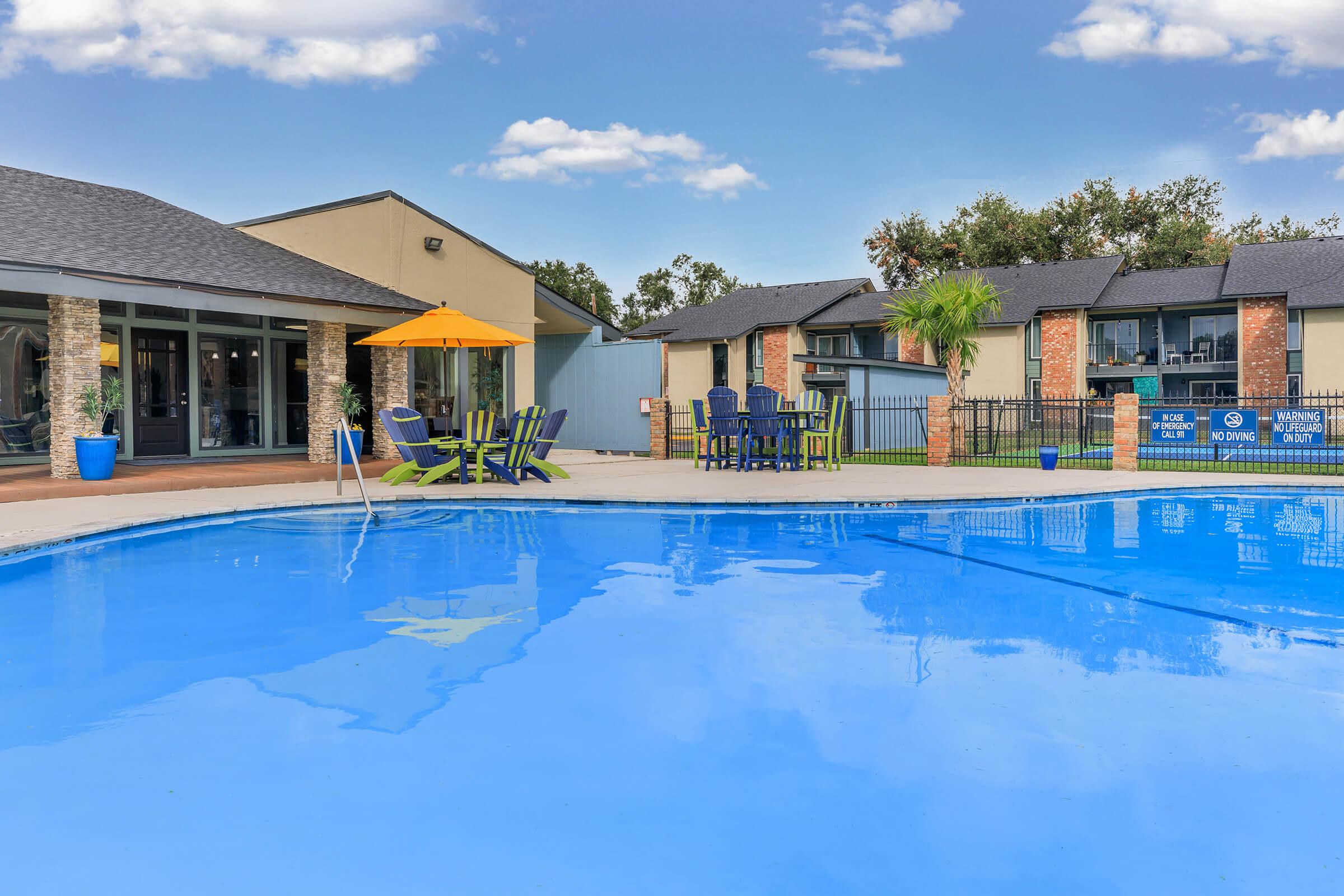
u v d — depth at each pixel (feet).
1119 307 105.81
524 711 12.06
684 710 12.05
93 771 10.07
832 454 48.96
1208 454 62.95
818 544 26.04
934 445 51.52
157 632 16.15
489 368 58.29
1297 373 95.61
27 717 11.78
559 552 24.77
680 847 8.39
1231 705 12.17
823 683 13.17
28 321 43.98
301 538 27.25
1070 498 36.40
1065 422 95.09
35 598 18.89
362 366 54.65
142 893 7.58
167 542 26.40
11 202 41.86
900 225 158.61
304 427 54.85
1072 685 13.03
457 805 9.25
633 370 63.57
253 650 15.02
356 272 50.83
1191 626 16.52
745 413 50.06
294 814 9.03
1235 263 104.58
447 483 40.65
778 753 10.58
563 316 64.90
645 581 20.70
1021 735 11.10
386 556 24.03
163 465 45.42
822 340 121.19
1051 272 114.42
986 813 9.05
